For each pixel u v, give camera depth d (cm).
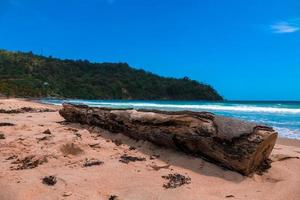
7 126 1131
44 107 2394
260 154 715
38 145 812
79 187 596
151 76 14862
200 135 746
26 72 12456
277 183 672
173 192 593
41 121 1334
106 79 13412
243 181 676
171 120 809
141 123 892
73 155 779
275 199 596
